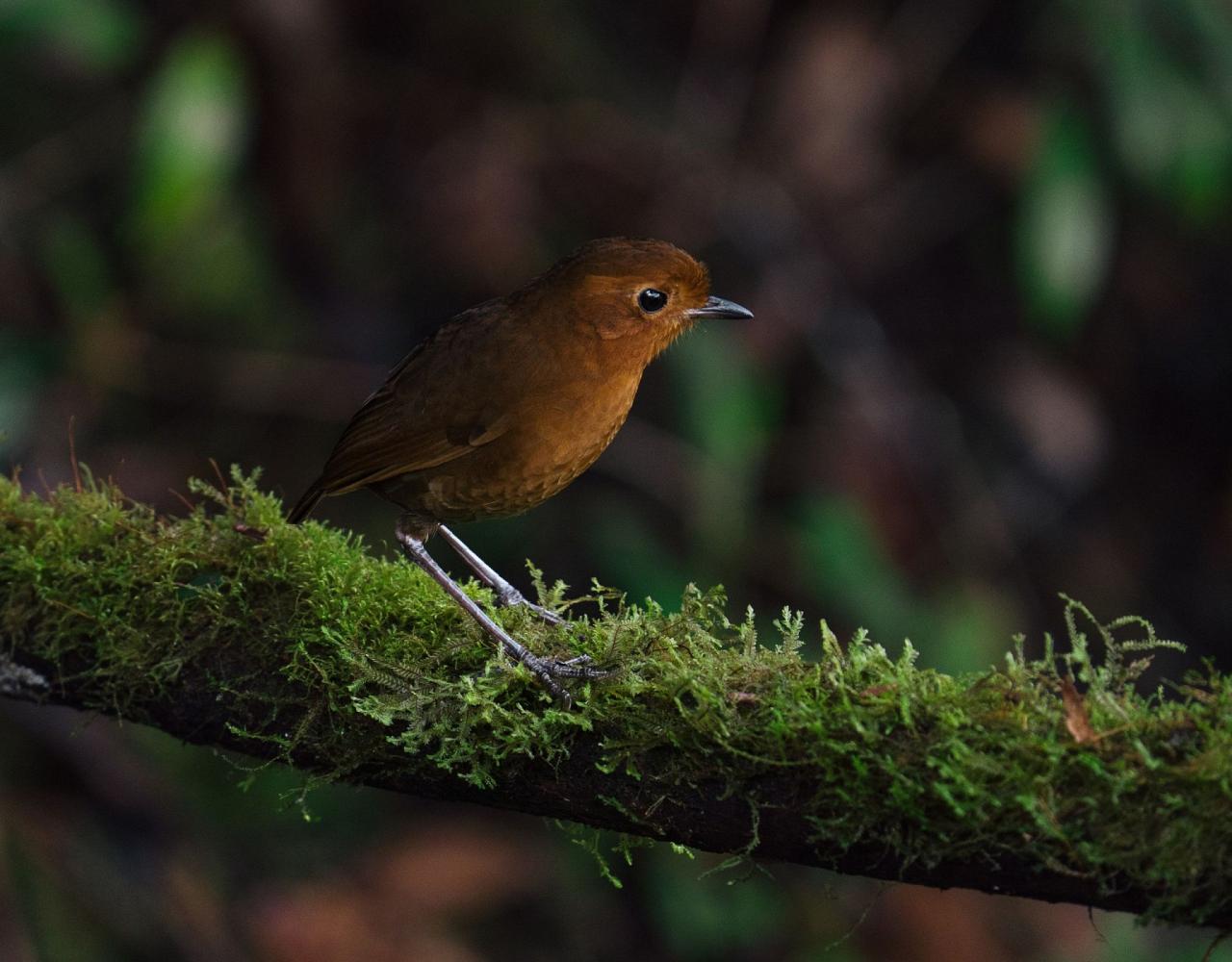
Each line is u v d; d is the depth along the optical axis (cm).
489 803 543
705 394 1080
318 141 1188
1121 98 1098
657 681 508
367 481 689
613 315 671
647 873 1137
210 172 1058
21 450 1130
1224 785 435
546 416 670
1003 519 1292
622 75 1359
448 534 715
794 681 495
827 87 1271
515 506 701
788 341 1205
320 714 555
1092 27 1119
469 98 1314
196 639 574
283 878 1128
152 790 1021
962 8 1361
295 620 566
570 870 1155
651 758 504
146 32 1216
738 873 1109
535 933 1141
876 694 481
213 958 988
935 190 1368
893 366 1254
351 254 1289
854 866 486
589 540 1198
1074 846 450
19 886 919
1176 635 1443
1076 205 1115
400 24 1325
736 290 1241
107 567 593
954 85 1372
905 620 1088
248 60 1139
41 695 600
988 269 1377
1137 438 1484
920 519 1178
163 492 1209
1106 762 451
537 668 522
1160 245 1441
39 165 1287
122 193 1302
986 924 1114
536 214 1291
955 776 454
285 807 564
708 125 1317
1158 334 1477
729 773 492
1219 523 1476
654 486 1198
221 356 1253
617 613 554
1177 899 445
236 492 612
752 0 1341
